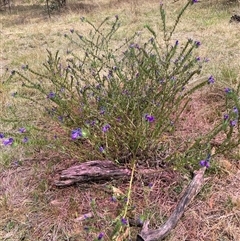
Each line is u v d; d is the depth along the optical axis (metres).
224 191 2.26
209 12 7.44
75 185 2.36
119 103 2.56
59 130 2.94
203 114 2.98
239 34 5.51
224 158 2.50
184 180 2.31
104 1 10.88
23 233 2.12
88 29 7.17
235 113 1.97
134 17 7.78
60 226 2.13
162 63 2.68
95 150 2.43
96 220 1.97
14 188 2.46
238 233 1.99
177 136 2.65
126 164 2.39
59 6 10.53
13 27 8.36
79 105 2.64
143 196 2.24
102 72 4.06
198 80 3.41
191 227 2.05
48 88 3.76
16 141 2.21
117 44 5.70
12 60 5.25
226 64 4.02
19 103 3.64
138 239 1.93
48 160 2.66
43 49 5.86
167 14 7.82
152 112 2.51
